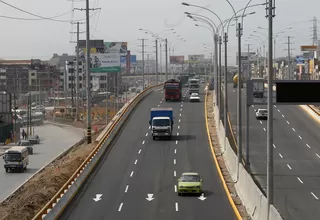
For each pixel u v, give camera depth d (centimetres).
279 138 8275
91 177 5544
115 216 3866
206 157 6606
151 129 8156
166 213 3934
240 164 4844
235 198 4394
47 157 10294
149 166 6106
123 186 5062
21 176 7994
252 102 5200
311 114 10431
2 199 6084
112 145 7575
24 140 11912
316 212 4019
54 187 5469
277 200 4475
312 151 7256
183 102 12500
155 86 16188
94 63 17450
